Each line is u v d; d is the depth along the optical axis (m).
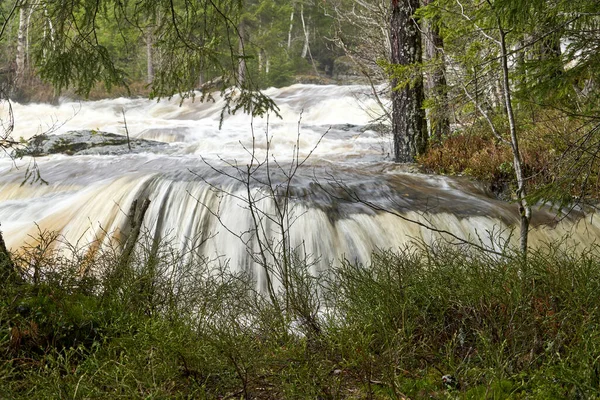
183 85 6.14
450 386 3.00
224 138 17.78
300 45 43.62
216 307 3.85
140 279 4.09
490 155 10.49
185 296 4.16
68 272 4.21
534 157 9.67
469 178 10.25
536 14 5.54
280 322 3.76
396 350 3.10
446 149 11.30
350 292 4.00
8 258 3.92
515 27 5.44
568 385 2.72
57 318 3.57
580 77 5.73
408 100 11.97
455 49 8.95
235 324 3.60
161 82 6.15
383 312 3.50
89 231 8.35
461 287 3.62
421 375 3.20
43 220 8.87
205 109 26.95
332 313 4.00
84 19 5.82
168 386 3.02
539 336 3.18
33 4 5.72
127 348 3.26
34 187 10.29
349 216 7.92
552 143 9.54
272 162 12.48
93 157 12.98
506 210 8.61
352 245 7.57
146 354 3.08
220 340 3.29
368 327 3.46
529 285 3.58
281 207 7.85
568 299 3.28
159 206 8.48
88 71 5.93
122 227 8.23
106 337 3.30
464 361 3.16
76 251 4.66
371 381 3.13
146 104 29.17
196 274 4.50
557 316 3.22
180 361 3.18
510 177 10.04
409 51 11.45
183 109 28.12
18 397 2.71
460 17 7.96
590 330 3.01
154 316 3.67
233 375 3.14
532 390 2.76
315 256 7.43
